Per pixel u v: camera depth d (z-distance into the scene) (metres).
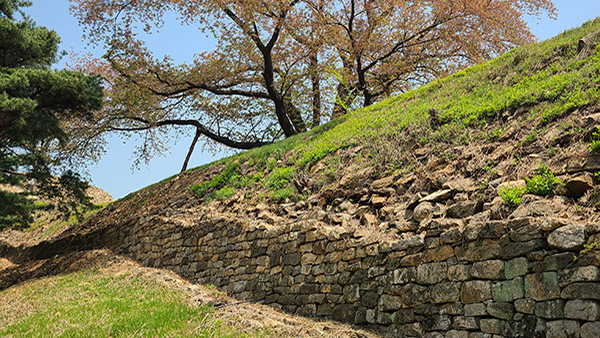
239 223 10.04
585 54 8.80
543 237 4.67
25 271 16.83
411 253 6.01
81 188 16.31
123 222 16.14
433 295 5.57
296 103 23.33
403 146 9.48
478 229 5.30
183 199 15.20
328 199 9.39
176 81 20.75
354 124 13.10
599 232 4.26
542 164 6.10
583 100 6.99
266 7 19.12
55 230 22.39
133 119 23.14
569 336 4.20
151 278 10.53
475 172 7.18
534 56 10.34
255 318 6.81
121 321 7.34
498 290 4.90
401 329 5.84
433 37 20.19
